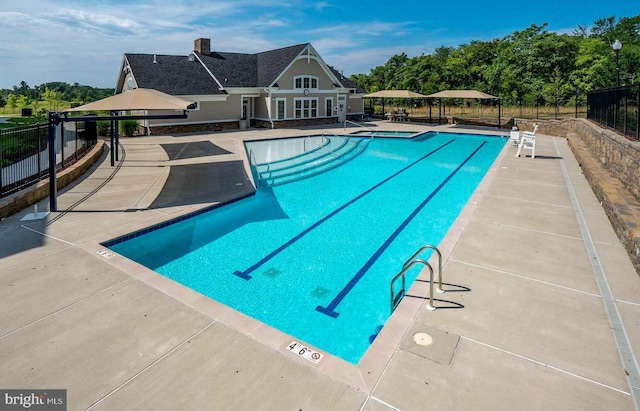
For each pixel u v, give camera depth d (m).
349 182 13.84
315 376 3.77
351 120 35.47
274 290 6.54
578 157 14.77
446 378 3.71
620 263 6.14
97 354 4.10
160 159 16.36
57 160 13.59
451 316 4.73
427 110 41.97
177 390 3.60
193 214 9.21
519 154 16.92
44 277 5.77
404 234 9.02
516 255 6.49
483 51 54.66
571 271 5.89
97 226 8.08
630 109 10.41
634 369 3.81
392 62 60.34
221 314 4.84
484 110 38.28
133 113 24.69
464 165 16.89
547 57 43.19
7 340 4.32
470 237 7.29
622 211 7.45
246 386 3.64
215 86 28.38
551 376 3.73
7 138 9.73
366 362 3.95
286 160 18.03
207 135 24.97
